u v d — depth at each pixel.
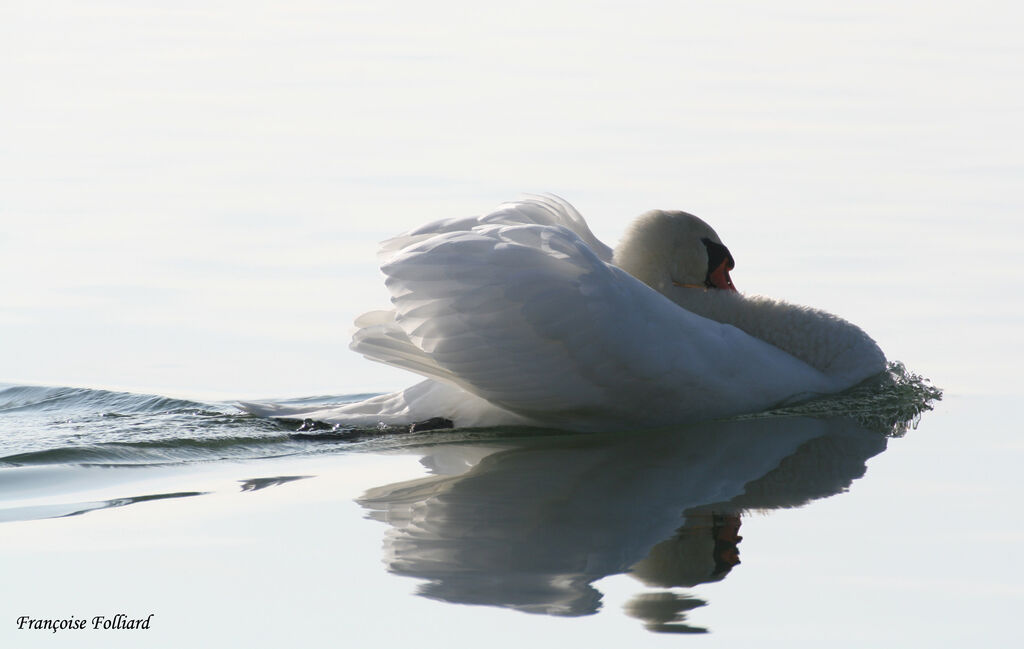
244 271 21.39
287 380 16.72
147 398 15.65
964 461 12.37
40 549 9.91
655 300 13.70
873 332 17.72
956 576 9.26
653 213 15.77
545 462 12.51
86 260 22.14
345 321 18.98
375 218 24.19
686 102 35.94
